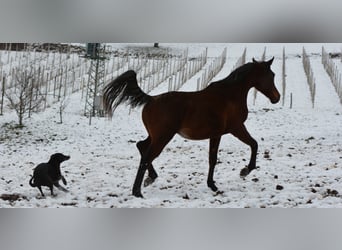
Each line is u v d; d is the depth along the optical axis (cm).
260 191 733
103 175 924
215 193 728
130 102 701
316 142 1337
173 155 1208
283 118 1959
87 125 1875
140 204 618
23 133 1733
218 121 702
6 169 1048
